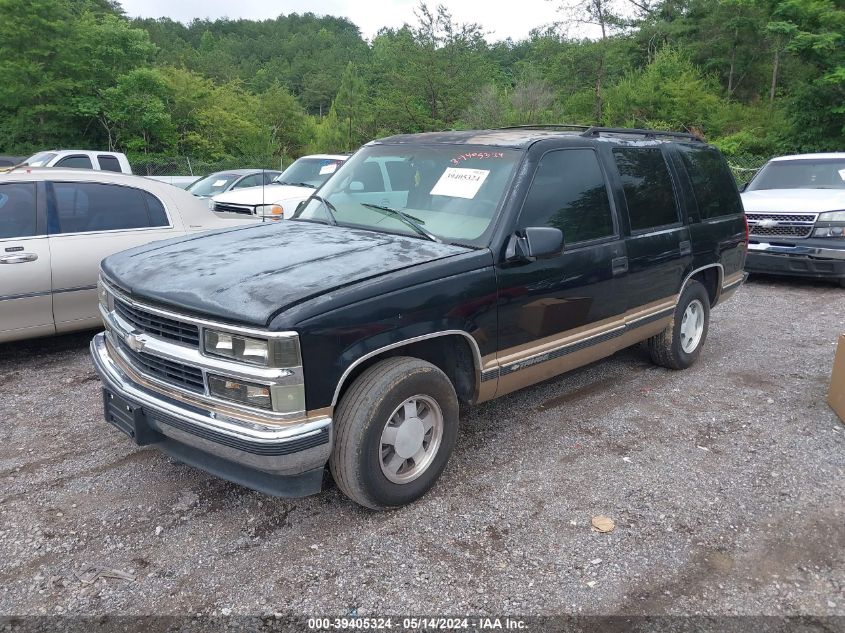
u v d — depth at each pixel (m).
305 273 3.39
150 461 4.16
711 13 43.38
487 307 3.78
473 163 4.29
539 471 4.08
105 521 3.51
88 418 4.81
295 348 2.98
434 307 3.50
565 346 4.38
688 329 5.82
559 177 4.35
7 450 4.30
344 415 3.30
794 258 9.23
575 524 3.51
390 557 3.22
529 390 5.45
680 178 5.48
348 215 4.48
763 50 41.75
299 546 3.30
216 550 3.27
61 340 6.65
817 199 9.43
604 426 4.74
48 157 17.62
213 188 14.04
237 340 3.03
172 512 3.60
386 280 3.34
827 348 6.63
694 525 3.52
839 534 3.45
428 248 3.80
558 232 3.81
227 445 3.12
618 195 4.75
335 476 3.42
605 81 38.09
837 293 9.33
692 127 33.81
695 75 38.25
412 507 3.66
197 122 42.19
